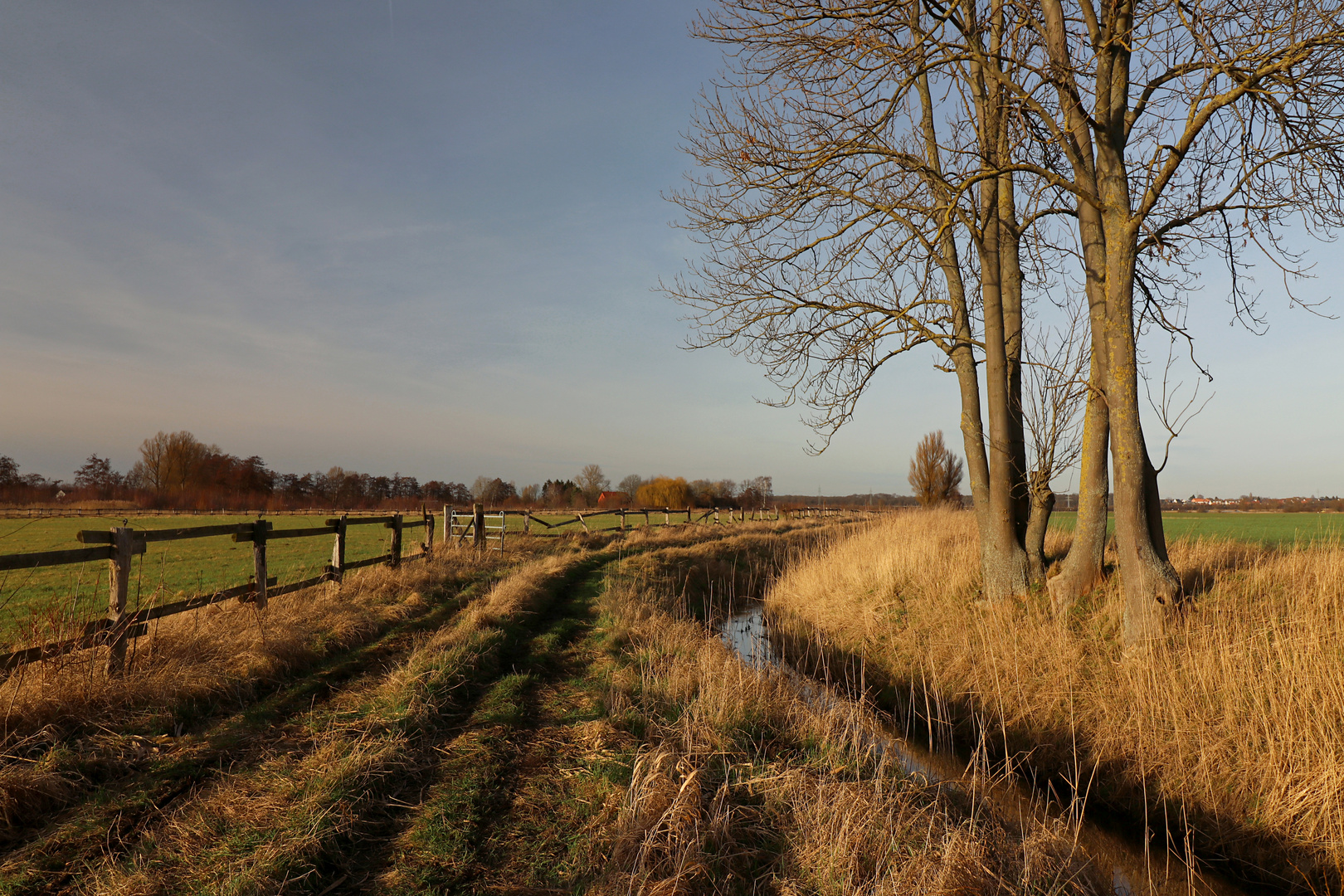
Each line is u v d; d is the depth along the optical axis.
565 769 4.74
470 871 3.52
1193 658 6.42
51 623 5.38
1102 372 8.14
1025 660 7.60
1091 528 8.45
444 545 18.20
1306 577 7.44
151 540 6.15
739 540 23.55
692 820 3.85
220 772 4.41
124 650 5.64
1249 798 5.20
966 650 8.28
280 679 6.39
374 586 10.98
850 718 5.89
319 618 8.44
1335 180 7.38
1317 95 6.94
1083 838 5.13
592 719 5.75
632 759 4.81
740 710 5.84
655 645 8.27
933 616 9.66
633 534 25.72
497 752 5.00
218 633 6.77
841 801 4.14
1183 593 7.67
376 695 6.00
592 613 10.75
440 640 7.71
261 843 3.55
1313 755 5.15
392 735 5.01
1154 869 4.79
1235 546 9.63
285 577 11.91
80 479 72.00
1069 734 6.41
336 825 3.74
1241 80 6.74
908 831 4.01
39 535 25.06
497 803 4.29
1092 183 8.20
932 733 6.98
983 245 9.20
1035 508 9.68
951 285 9.89
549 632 9.09
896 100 9.15
